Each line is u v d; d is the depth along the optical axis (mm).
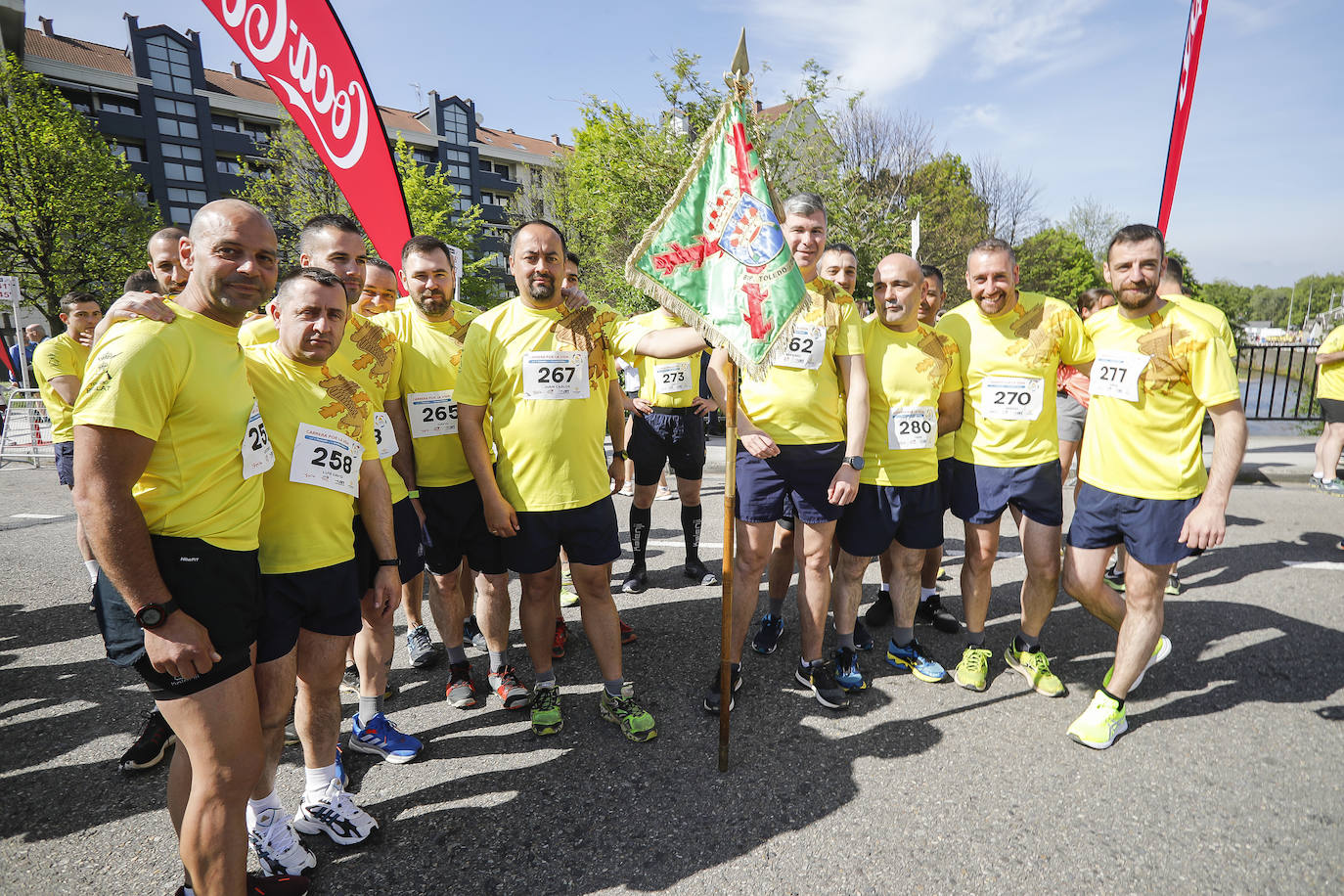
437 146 41938
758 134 2463
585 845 2162
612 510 2805
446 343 3102
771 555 3520
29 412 9781
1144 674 3178
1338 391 6570
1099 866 2018
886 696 3068
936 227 16531
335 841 2174
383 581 2393
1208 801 2299
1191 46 5105
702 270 2473
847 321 2891
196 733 1650
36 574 4965
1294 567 4531
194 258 1668
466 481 3055
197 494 1637
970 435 3160
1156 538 2594
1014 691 3100
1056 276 26375
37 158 19234
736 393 2430
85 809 2387
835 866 2043
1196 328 2562
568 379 2652
